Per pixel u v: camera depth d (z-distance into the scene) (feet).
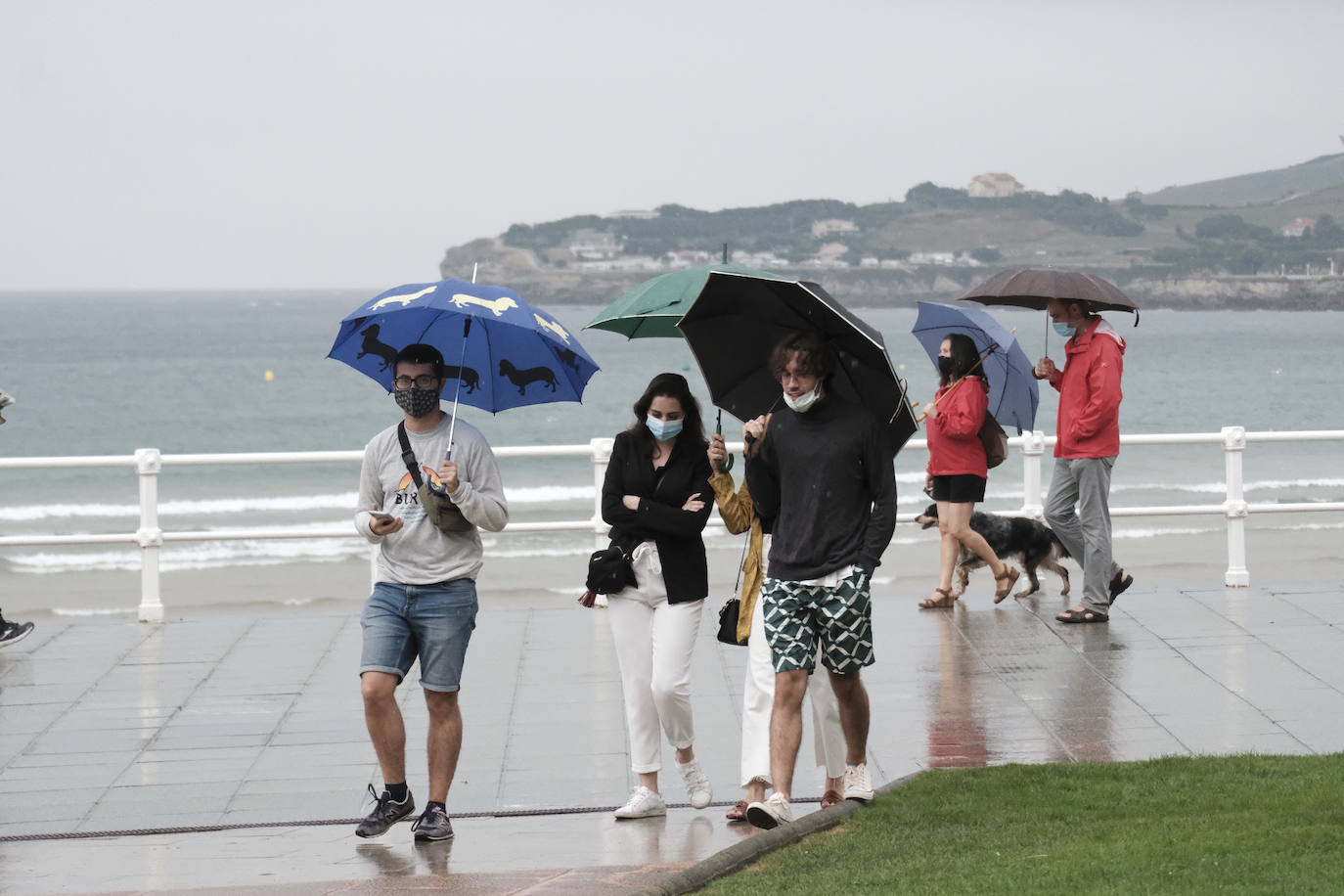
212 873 45.39
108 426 453.99
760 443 48.26
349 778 57.06
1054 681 68.69
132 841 49.75
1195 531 189.06
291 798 54.60
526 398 51.72
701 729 62.85
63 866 46.68
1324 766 51.96
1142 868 39.40
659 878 40.75
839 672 48.26
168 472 285.02
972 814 48.01
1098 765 53.78
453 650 48.91
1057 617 81.15
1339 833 41.93
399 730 48.93
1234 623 79.71
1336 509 91.30
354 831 50.67
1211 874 38.45
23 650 79.51
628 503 49.85
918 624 81.87
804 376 45.93
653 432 49.78
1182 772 52.34
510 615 86.48
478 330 50.44
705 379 50.21
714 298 49.26
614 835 49.08
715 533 170.60
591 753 59.77
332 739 62.34
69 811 53.31
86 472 282.36
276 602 149.59
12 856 48.03
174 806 53.78
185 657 77.30
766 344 50.34
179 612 143.95
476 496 47.98
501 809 53.01
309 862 46.57
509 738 62.13
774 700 48.32
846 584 46.73
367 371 52.60
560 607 88.84
